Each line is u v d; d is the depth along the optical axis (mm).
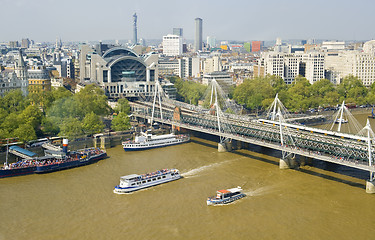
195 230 141875
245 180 191500
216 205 162625
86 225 146625
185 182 189875
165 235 138500
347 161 180500
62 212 157750
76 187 184625
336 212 155750
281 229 142375
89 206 163250
